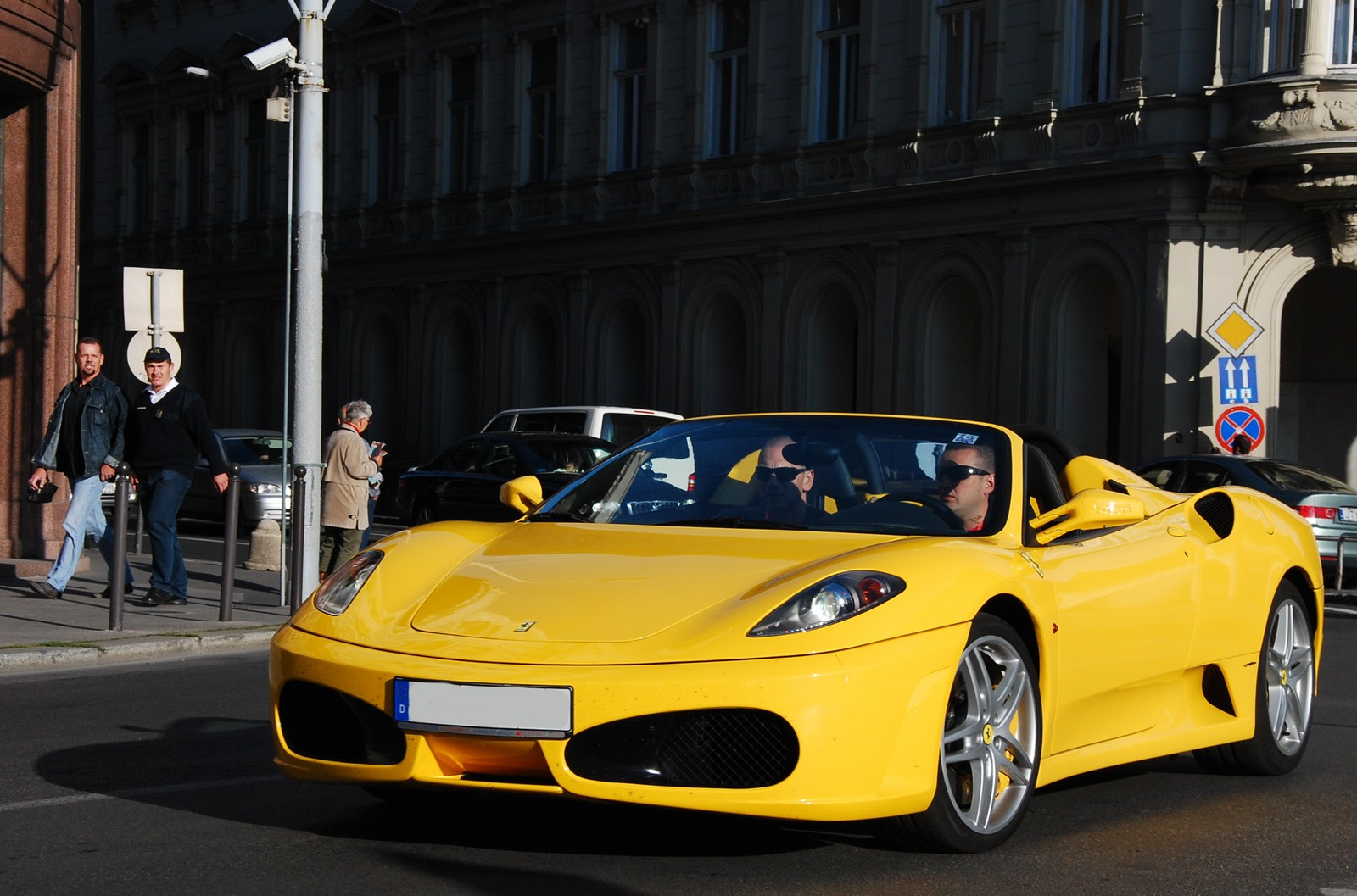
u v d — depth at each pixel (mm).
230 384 41938
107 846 5188
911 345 27406
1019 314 25812
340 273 38875
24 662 9930
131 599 13391
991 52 26281
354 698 4949
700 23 30844
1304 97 22656
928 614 4867
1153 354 24141
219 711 8234
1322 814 6000
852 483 5883
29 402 16766
